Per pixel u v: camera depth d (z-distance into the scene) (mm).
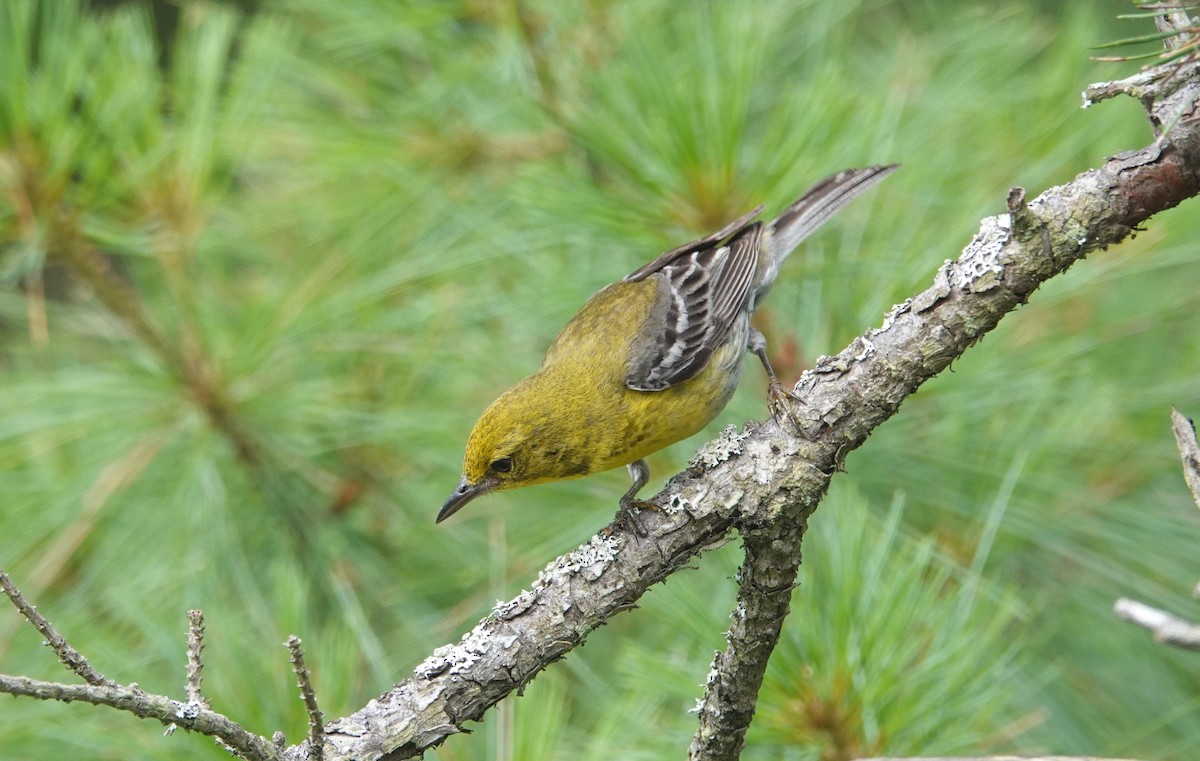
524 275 10758
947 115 10656
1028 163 10320
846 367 6688
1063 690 9461
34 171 9461
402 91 11648
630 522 6645
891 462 9531
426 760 8148
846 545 7602
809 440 6609
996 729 8875
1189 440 5805
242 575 9891
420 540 10844
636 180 9328
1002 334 9969
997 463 9500
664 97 9023
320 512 10820
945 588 9109
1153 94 6148
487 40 11094
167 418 10406
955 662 7469
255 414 10523
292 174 11414
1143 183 6277
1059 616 9867
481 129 11250
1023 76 11289
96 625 9742
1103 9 12367
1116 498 10023
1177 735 9477
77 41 9656
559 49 10547
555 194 9383
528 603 6434
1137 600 9695
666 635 9906
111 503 10305
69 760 8672
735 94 9133
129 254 10695
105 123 9586
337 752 5938
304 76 11352
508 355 10758
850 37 12062
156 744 7777
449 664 6242
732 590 8891
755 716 7359
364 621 9461
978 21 11719
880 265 9430
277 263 11633
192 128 10117
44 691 4922
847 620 7344
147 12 10438
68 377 10484
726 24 9469
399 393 11078
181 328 10547
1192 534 9617
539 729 7375
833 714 7344
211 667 8102
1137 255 9898
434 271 10195
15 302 10938
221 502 9898
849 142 9617
